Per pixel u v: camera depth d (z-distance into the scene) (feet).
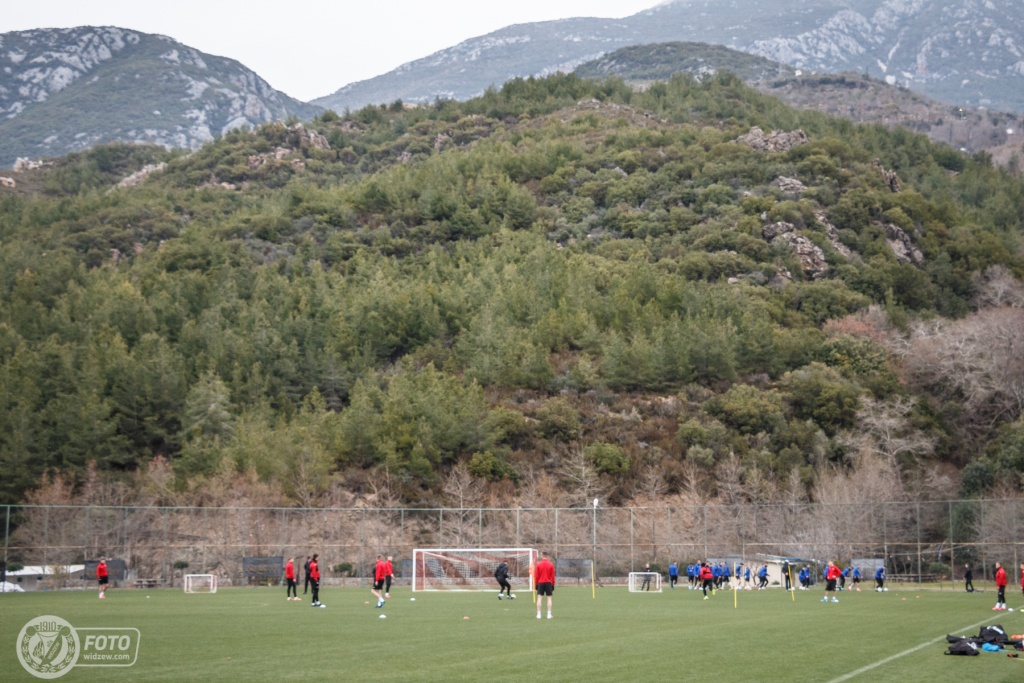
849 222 628.28
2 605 175.83
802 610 167.94
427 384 405.39
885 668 87.97
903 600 201.77
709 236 595.47
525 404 419.74
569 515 305.32
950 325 485.56
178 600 196.54
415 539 298.76
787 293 533.55
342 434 365.61
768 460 371.35
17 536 279.08
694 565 255.91
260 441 340.80
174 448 374.02
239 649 102.94
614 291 520.01
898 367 464.24
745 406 402.11
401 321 485.97
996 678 82.17
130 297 490.90
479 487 347.15
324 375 432.25
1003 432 396.98
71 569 257.55
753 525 297.74
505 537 296.71
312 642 110.32
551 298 511.81
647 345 447.83
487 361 440.86
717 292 507.71
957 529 298.97
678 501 344.08
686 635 118.73
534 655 97.45
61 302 485.97
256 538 284.61
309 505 316.81
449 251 629.92
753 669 87.10
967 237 647.56
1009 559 274.98
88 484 325.21
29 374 389.60
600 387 428.15
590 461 366.43
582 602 192.85
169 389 386.32
